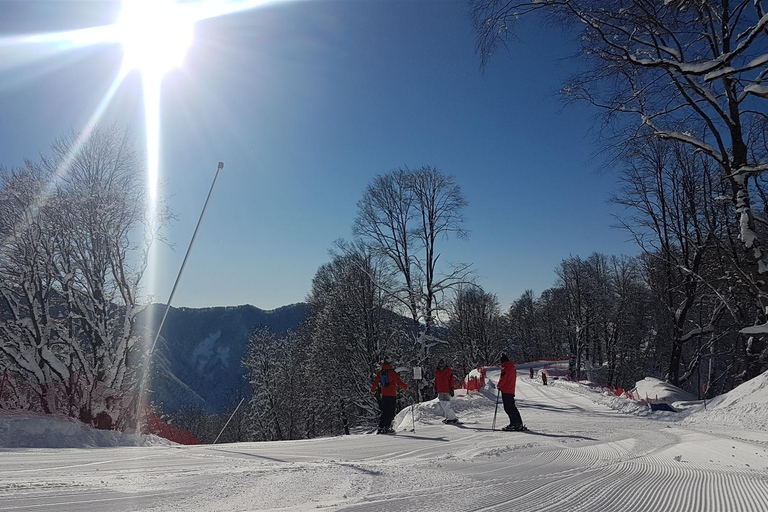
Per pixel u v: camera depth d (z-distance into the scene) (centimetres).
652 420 1680
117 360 1661
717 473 551
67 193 1733
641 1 1394
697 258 2783
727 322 3506
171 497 399
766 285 1583
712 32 1541
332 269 4750
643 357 5978
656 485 470
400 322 3738
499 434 1159
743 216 1611
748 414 1398
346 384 3997
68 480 464
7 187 1612
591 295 6431
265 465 615
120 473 525
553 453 781
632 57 1466
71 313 1680
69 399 1473
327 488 448
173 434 1697
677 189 2820
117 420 1526
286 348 5050
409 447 905
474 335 7062
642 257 3616
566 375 5753
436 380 1762
